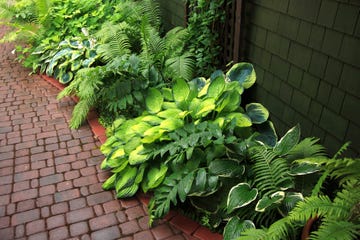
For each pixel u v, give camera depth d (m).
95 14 5.33
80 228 2.51
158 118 3.03
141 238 2.42
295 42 2.59
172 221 2.53
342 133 2.28
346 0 2.07
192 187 2.41
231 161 2.46
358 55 2.04
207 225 2.45
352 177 1.95
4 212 2.65
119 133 3.15
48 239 2.42
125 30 4.62
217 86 2.96
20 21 5.55
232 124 2.67
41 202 2.75
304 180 2.33
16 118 3.95
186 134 2.62
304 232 2.00
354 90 2.11
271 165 2.33
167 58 3.97
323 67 2.35
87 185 2.93
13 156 3.30
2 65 5.45
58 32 5.27
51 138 3.58
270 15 2.84
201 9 3.78
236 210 2.33
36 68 5.21
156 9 5.15
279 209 2.15
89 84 3.56
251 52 3.24
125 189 2.77
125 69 3.59
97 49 4.39
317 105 2.47
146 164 2.77
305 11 2.43
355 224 1.70
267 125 3.01
